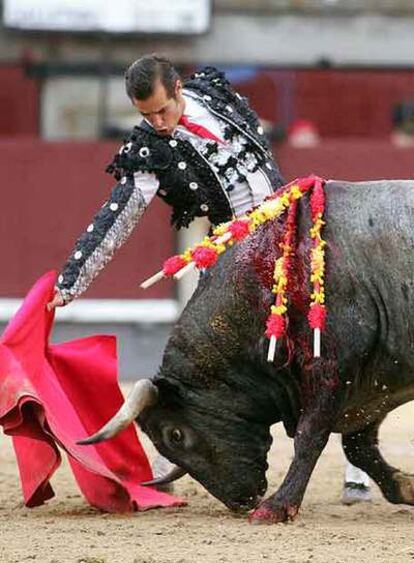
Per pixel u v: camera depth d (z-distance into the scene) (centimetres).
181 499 1171
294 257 1056
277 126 2745
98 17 2986
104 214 1105
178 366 1094
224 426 1089
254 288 1067
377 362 1059
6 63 2975
